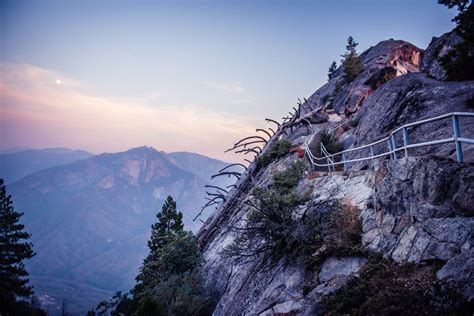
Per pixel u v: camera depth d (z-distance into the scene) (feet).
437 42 74.54
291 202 33.86
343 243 27.45
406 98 55.21
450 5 49.67
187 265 58.29
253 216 35.06
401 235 22.84
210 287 47.52
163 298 47.06
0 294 111.34
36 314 131.34
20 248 119.55
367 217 28.78
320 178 47.24
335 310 21.20
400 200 24.17
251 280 36.73
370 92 114.32
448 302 15.19
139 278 81.41
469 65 50.21
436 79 58.08
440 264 18.34
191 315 43.70
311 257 28.76
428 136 39.68
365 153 56.80
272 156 78.84
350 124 79.77
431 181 21.09
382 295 18.34
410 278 18.74
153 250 94.22
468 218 18.45
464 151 28.94
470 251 16.63
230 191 83.15
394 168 25.77
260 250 36.40
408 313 16.14
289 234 32.58
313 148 72.95
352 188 37.01
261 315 28.43
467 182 19.03
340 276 25.18
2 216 122.21
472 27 46.60
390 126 54.39
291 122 97.30
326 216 32.01
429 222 20.44
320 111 109.70
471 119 37.37
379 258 23.26
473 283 14.98
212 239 69.00
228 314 36.45
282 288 29.66
